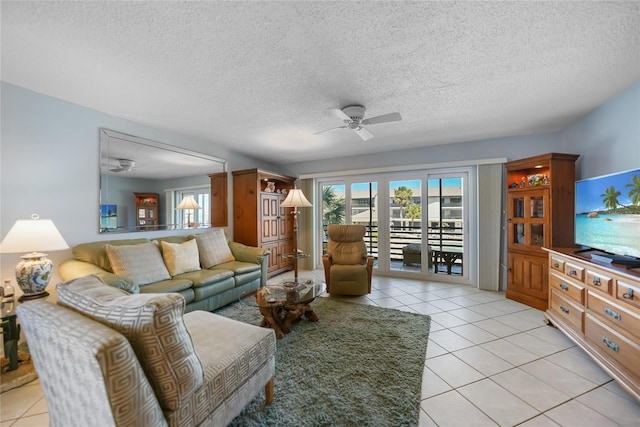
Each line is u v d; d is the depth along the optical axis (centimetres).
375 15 143
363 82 218
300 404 156
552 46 171
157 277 271
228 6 136
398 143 409
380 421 142
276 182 551
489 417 147
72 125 257
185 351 102
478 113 286
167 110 276
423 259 445
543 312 298
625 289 167
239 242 448
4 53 177
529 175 355
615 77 211
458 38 163
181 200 365
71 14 141
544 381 178
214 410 119
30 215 231
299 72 202
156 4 134
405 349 217
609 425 141
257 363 147
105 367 80
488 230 385
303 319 277
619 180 196
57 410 106
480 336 241
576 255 222
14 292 210
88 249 250
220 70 199
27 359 196
